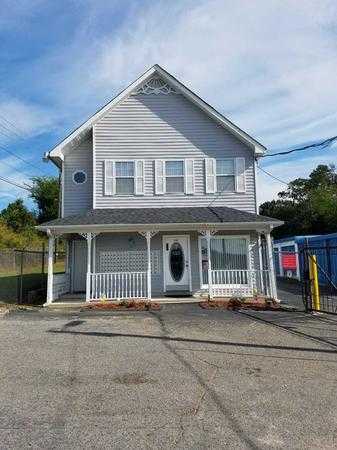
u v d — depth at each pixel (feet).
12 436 14.26
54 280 54.44
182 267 58.75
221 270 55.83
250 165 61.87
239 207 61.16
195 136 61.93
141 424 15.26
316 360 24.27
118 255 58.44
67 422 15.48
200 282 58.18
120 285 56.70
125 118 61.72
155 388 19.34
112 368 22.66
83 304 50.26
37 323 37.93
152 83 62.54
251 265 58.39
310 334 32.19
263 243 63.82
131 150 61.21
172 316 41.98
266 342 29.30
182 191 61.16
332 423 15.31
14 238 143.74
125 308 48.24
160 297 55.36
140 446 13.52
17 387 19.52
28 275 91.50
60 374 21.57
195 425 15.17
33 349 27.12
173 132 61.93
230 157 61.87
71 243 61.72
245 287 56.70
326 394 18.45
